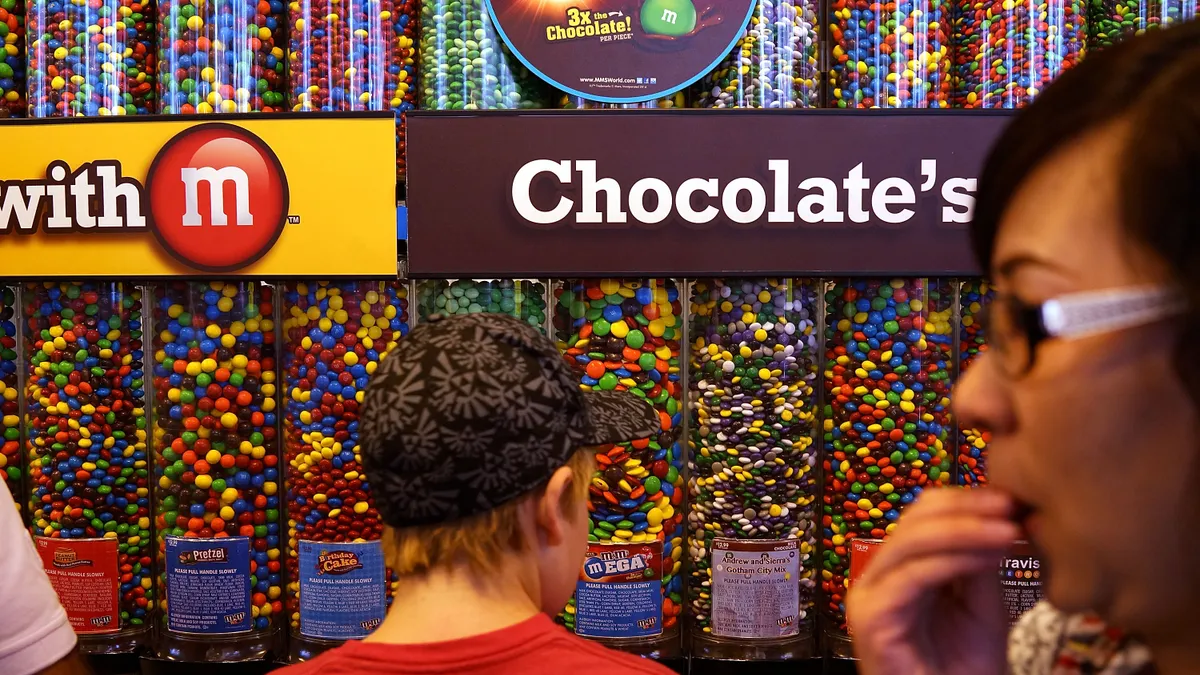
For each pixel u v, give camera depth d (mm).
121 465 1352
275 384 1359
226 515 1310
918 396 1296
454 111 1198
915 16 1311
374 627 1289
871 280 1284
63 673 894
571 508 750
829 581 1340
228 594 1296
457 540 668
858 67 1314
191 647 1294
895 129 1197
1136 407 299
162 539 1319
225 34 1305
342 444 1286
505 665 637
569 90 1257
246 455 1327
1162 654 363
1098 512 316
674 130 1197
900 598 461
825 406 1354
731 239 1211
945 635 496
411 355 697
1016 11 1291
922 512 466
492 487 660
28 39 1333
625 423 849
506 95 1297
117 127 1232
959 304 1341
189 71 1297
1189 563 307
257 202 1228
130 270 1252
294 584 1334
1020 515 431
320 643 1289
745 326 1279
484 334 708
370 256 1229
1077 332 307
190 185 1231
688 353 1349
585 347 1275
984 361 392
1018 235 340
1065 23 1288
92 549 1323
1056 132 323
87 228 1248
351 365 1286
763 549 1269
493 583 684
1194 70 282
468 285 1294
